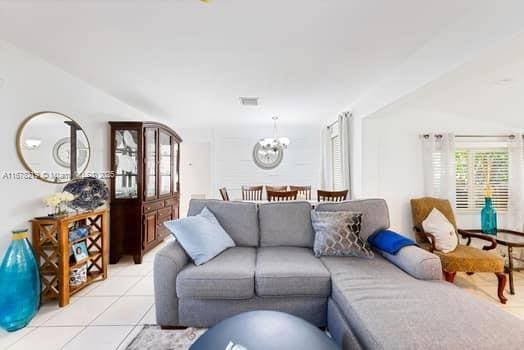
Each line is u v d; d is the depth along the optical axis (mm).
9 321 2012
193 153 6266
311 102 4094
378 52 2414
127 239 3559
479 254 2598
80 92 3100
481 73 2053
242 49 2359
